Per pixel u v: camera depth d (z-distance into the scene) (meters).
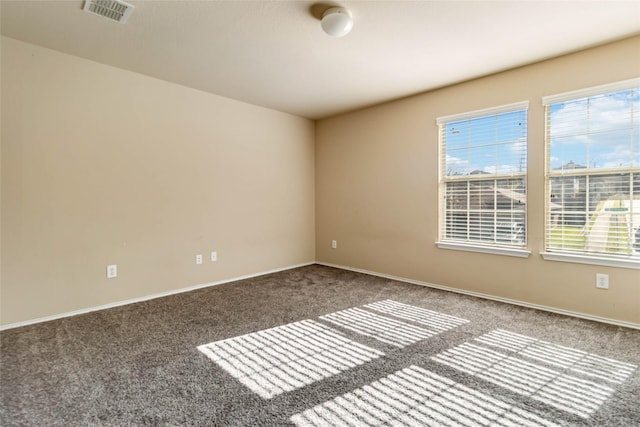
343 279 4.21
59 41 2.65
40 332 2.54
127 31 2.48
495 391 1.76
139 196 3.35
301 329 2.61
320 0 2.10
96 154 3.06
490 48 2.75
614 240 2.72
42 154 2.77
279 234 4.73
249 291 3.69
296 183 4.96
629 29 2.44
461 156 3.62
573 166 2.90
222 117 4.02
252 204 4.38
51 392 1.75
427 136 3.86
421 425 1.50
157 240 3.49
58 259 2.87
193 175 3.77
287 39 2.60
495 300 3.34
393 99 4.13
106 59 2.99
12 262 2.65
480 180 3.48
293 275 4.44
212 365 2.04
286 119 4.78
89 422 1.52
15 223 2.65
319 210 5.19
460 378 1.89
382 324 2.71
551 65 2.96
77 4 2.13
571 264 2.89
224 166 4.06
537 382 1.84
